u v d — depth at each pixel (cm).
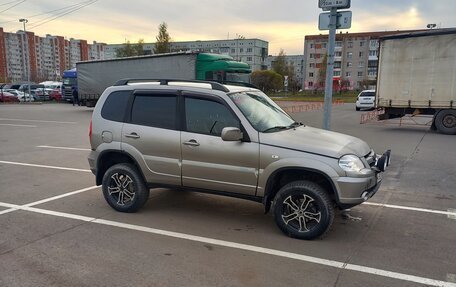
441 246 455
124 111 566
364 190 450
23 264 400
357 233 494
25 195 660
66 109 3014
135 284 360
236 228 507
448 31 1514
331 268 396
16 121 2014
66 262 405
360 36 9469
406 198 655
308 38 10131
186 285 359
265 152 471
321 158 451
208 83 541
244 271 388
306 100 5244
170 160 526
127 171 557
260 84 6944
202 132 509
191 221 532
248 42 10831
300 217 468
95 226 512
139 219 539
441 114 1552
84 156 1034
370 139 1377
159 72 2139
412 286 362
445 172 850
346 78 9525
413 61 1606
